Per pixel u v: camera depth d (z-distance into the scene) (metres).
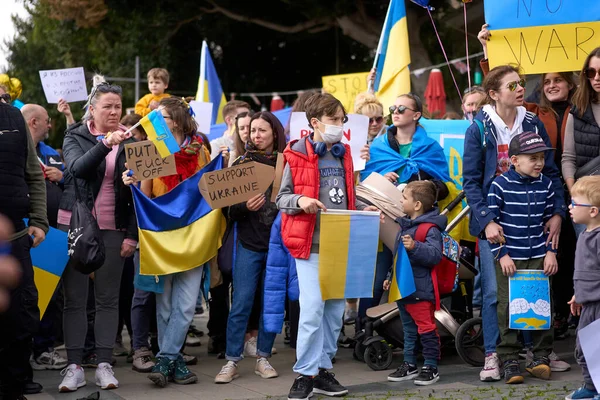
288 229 5.11
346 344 7.17
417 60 20.95
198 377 5.96
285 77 30.02
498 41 6.45
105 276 5.66
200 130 9.11
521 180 5.41
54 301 6.45
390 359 6.11
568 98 6.56
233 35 27.78
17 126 4.64
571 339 7.14
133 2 24.98
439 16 21.36
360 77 10.45
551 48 6.34
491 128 5.57
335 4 21.95
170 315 5.80
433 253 5.45
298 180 5.11
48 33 27.92
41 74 7.30
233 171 5.49
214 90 12.09
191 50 28.33
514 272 5.39
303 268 5.11
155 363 6.22
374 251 5.19
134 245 5.69
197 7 25.22
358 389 5.39
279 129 5.84
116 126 5.75
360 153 6.31
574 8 6.29
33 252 5.46
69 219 5.70
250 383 5.71
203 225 5.71
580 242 4.85
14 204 4.54
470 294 6.54
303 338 5.06
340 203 5.18
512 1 6.42
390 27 8.47
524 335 5.77
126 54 25.52
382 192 6.03
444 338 6.22
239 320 5.78
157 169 5.46
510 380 5.38
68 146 5.69
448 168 6.80
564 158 5.93
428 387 5.38
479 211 5.42
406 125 6.51
